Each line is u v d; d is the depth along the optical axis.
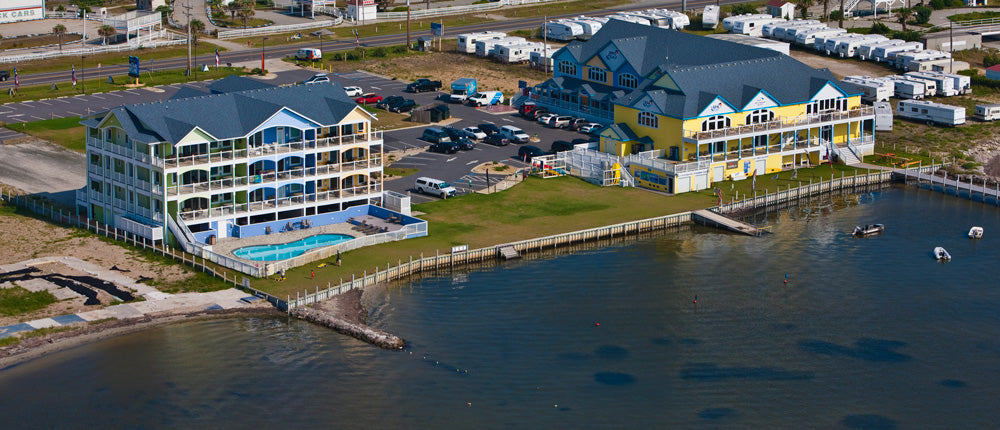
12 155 181.75
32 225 148.25
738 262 142.25
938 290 133.50
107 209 147.88
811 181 172.62
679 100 172.38
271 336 118.00
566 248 147.25
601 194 165.88
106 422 102.06
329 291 127.62
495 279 135.88
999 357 116.25
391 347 116.12
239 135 143.00
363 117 151.62
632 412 105.00
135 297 125.69
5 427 100.94
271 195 147.88
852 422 103.56
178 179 139.25
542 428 101.94
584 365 113.81
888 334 121.50
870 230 152.62
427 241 145.25
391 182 170.00
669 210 158.88
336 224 150.00
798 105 179.75
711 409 105.69
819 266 141.00
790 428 102.56
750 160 174.38
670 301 129.88
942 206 165.12
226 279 130.25
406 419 103.12
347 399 106.31
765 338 120.31
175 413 103.69
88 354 113.50
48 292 126.00
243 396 106.62
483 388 108.81
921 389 109.56
